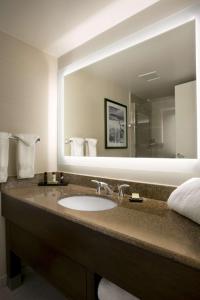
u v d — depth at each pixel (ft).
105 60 4.99
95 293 2.71
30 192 4.52
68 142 5.84
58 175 5.91
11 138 4.99
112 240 2.42
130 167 4.39
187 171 3.59
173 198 3.09
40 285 4.86
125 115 4.66
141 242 2.11
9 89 5.01
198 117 3.45
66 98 5.90
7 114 4.97
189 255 1.81
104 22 4.57
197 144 3.50
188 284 1.80
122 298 2.48
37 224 3.61
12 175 5.07
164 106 4.08
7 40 4.97
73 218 2.87
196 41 3.51
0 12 4.19
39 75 5.68
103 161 4.90
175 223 2.62
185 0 3.64
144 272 2.12
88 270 2.77
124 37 4.45
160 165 3.94
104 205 4.12
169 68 4.00
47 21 4.51
